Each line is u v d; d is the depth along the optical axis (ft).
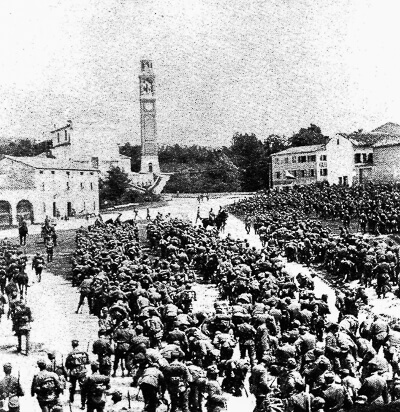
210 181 543.39
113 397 62.95
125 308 84.94
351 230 197.77
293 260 156.46
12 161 318.86
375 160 371.97
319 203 235.40
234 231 226.17
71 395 66.08
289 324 82.28
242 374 68.90
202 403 69.77
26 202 317.01
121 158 509.35
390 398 59.06
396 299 116.26
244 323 77.51
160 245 161.48
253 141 576.61
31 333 98.27
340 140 393.70
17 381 59.62
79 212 347.97
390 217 183.11
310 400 53.83
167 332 80.79
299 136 557.74
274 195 309.01
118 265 120.78
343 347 66.28
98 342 70.79
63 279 148.77
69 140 463.01
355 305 91.56
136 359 71.10
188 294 91.66
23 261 131.34
